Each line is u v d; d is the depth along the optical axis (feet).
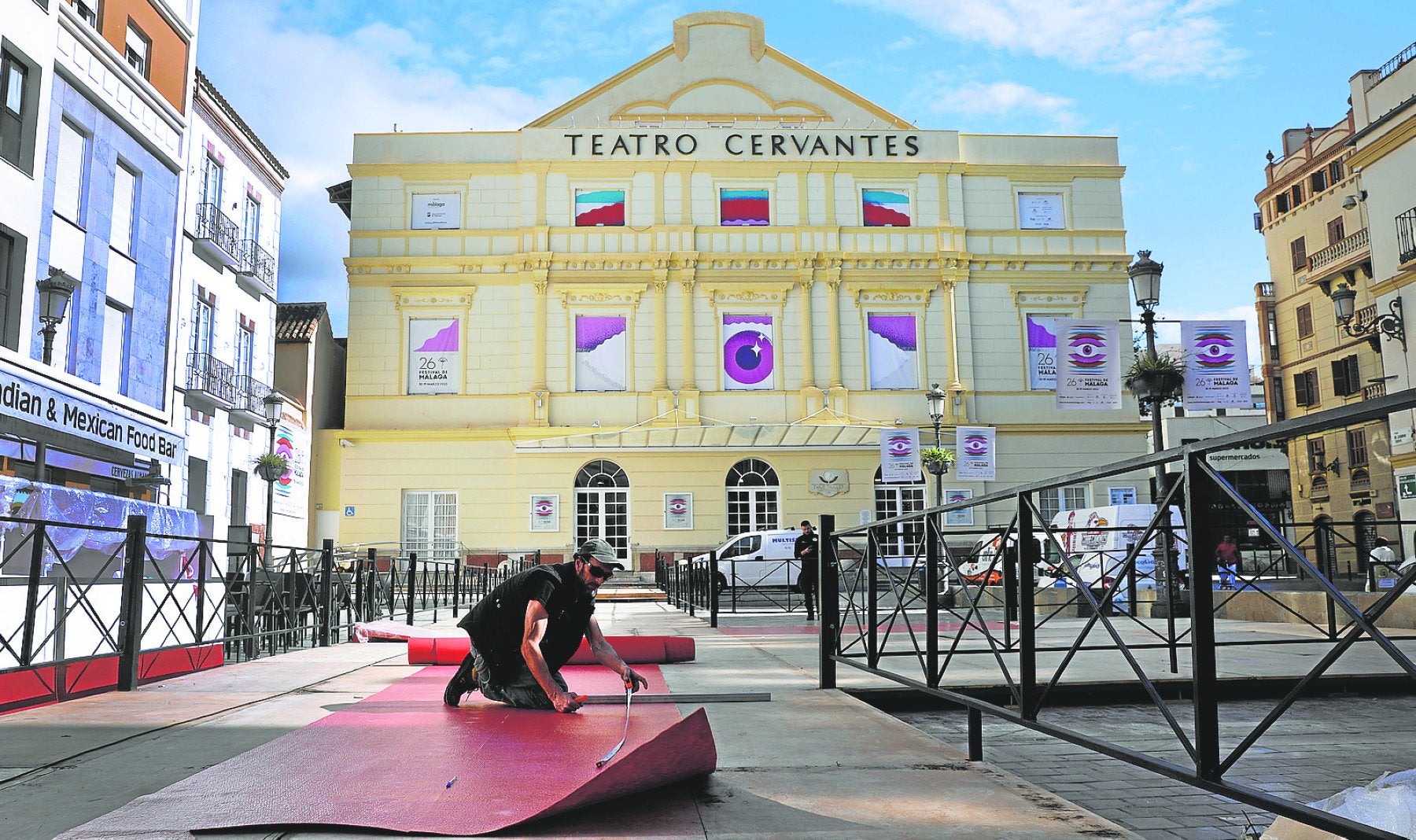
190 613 26.48
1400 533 38.68
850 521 98.73
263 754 12.76
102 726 16.33
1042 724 12.33
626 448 96.27
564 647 16.90
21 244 49.52
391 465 97.40
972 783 12.57
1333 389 121.08
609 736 13.56
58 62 52.60
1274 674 26.21
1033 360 102.83
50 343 43.65
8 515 22.95
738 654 31.07
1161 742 20.45
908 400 100.89
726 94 105.29
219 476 76.43
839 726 16.78
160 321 64.64
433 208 101.60
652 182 102.94
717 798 11.69
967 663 29.50
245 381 81.92
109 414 42.47
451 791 10.71
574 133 102.53
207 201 75.87
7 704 19.12
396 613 55.98
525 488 97.45
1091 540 56.59
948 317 102.32
